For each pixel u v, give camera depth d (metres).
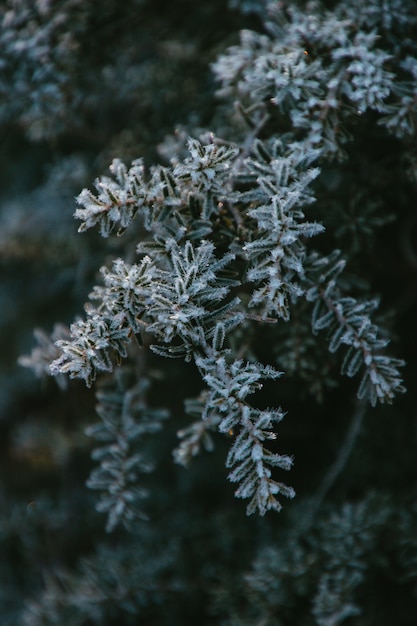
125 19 1.12
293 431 1.22
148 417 1.02
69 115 1.14
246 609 1.11
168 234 0.91
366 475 1.16
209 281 0.89
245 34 0.99
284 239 0.89
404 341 1.15
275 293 0.88
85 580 1.15
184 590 1.15
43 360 1.00
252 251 0.89
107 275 0.88
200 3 1.12
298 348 1.00
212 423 0.97
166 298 0.86
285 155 0.93
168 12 1.14
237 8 1.07
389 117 0.95
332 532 1.06
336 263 0.95
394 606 1.10
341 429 1.19
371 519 1.06
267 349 1.13
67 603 1.14
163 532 1.21
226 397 0.86
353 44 0.96
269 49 0.98
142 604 1.14
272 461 0.86
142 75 1.17
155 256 0.91
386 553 1.08
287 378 1.18
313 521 1.10
